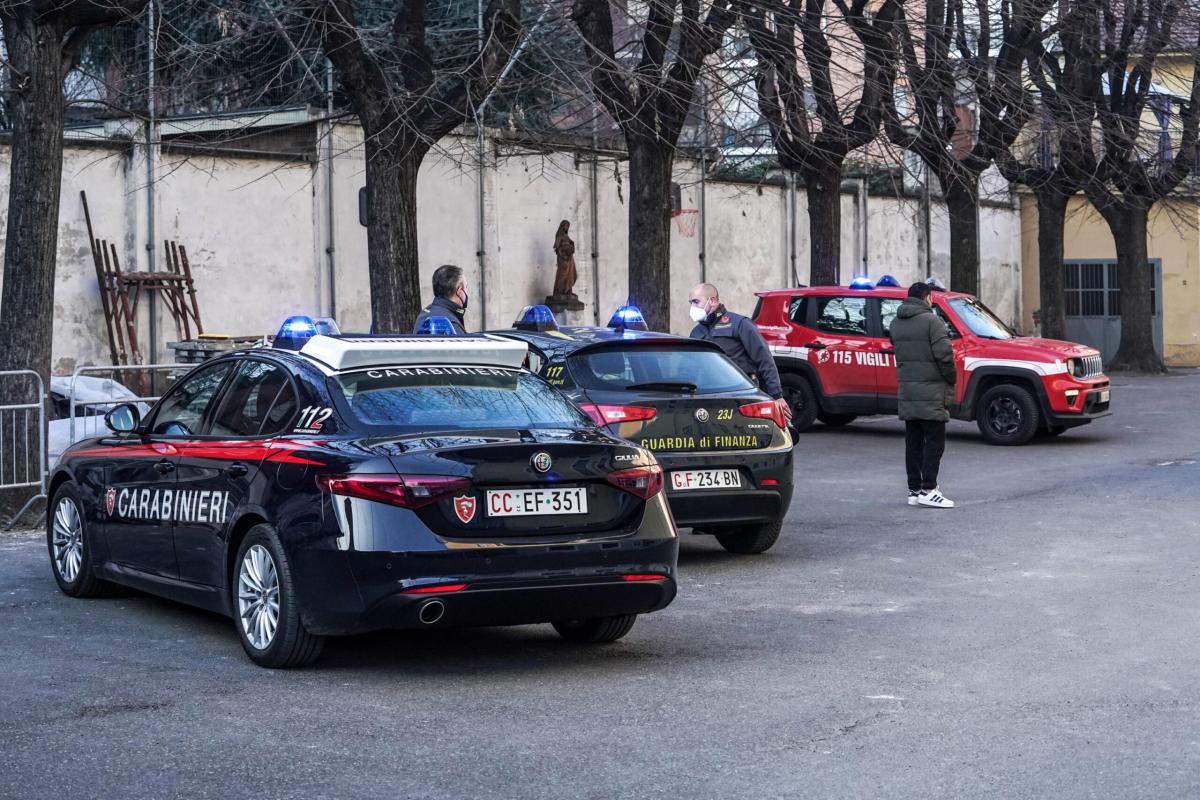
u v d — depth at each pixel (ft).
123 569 31.96
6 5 47.21
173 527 29.66
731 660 27.50
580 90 71.51
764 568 38.45
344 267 89.25
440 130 60.64
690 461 37.63
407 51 62.44
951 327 71.97
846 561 39.47
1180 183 124.16
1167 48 110.63
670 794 19.08
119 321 77.15
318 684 25.49
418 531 24.72
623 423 36.94
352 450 25.58
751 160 118.62
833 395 74.08
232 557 27.81
